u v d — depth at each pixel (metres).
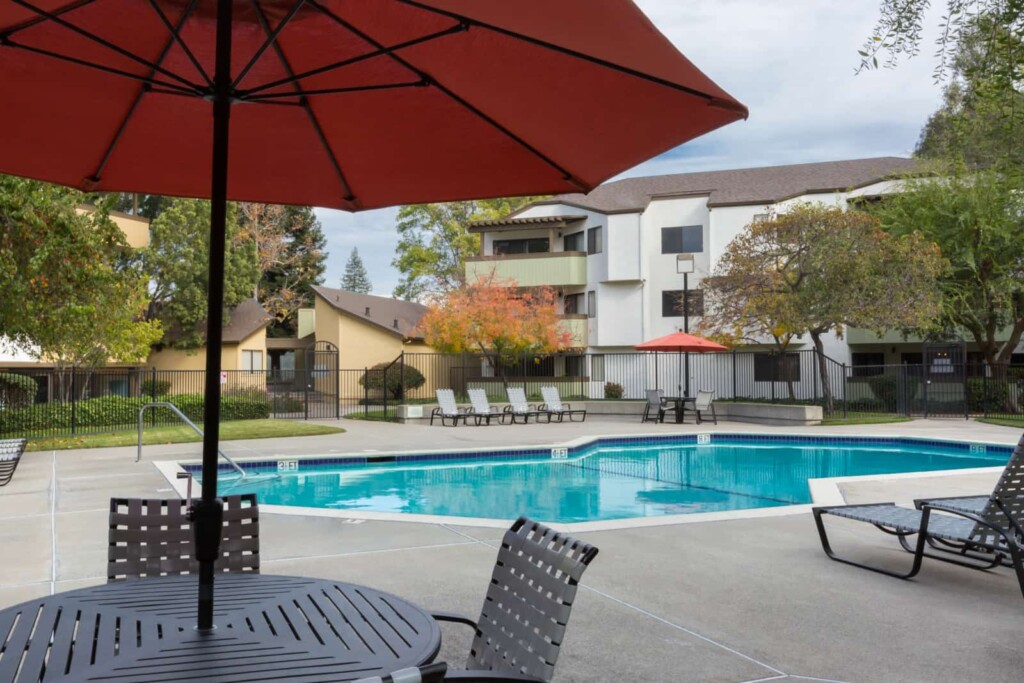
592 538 6.59
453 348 26.20
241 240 43.75
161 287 33.03
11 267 14.02
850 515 5.73
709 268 29.08
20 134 3.07
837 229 21.42
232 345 33.62
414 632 2.32
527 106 2.73
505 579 2.61
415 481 12.62
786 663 3.78
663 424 22.23
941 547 6.15
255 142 3.35
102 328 18.00
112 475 10.92
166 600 2.60
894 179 26.34
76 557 5.95
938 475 9.98
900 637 4.16
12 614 2.44
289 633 2.30
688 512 9.77
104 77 2.93
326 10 2.73
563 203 32.34
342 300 36.28
